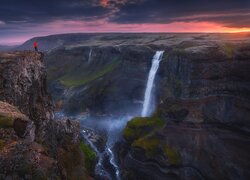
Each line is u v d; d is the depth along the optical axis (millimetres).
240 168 49938
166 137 56375
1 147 15898
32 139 18922
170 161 52188
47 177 15602
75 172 31203
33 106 29562
